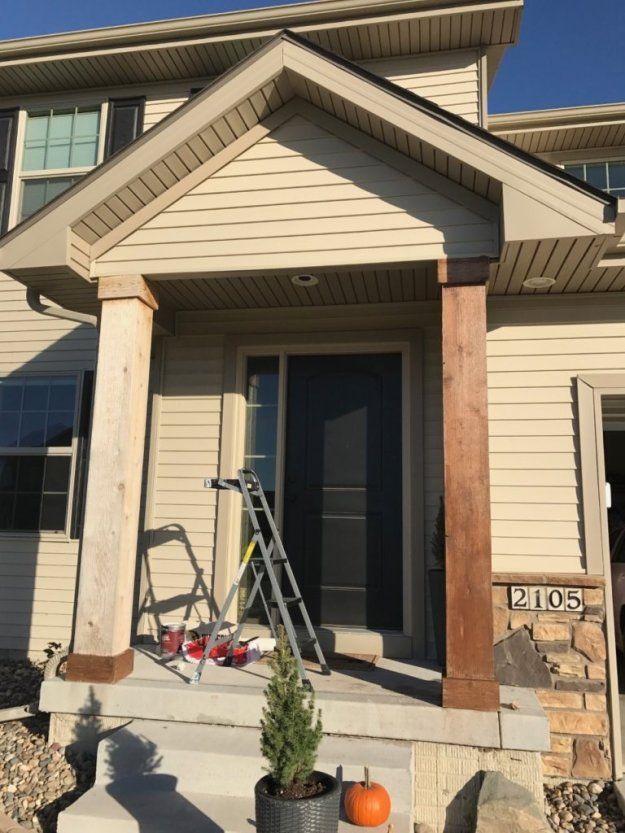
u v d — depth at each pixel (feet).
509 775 11.14
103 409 13.87
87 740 12.66
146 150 13.34
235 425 17.57
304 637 16.06
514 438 14.66
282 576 17.01
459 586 11.69
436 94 20.47
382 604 16.48
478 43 20.42
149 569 17.46
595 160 23.63
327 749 11.16
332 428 17.44
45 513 21.25
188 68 22.35
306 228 13.53
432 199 13.11
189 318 18.04
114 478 13.55
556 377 14.73
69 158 23.09
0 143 23.54
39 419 21.81
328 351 17.52
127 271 14.20
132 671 13.57
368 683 12.94
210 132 13.44
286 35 13.14
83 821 10.14
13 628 20.66
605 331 14.73
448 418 12.29
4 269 13.80
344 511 17.03
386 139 13.20
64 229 13.61
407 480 16.49
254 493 14.92
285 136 13.88
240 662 14.14
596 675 13.29
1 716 14.07
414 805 11.16
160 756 11.26
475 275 12.69
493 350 15.02
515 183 11.94
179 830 9.73
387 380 17.35
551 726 13.19
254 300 17.03
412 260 13.00
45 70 22.63
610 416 15.60
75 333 21.98
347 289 16.15
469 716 11.25
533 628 13.69
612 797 12.25
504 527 14.39
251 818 10.15
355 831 9.77
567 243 11.98
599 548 13.97
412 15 19.63
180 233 14.07
